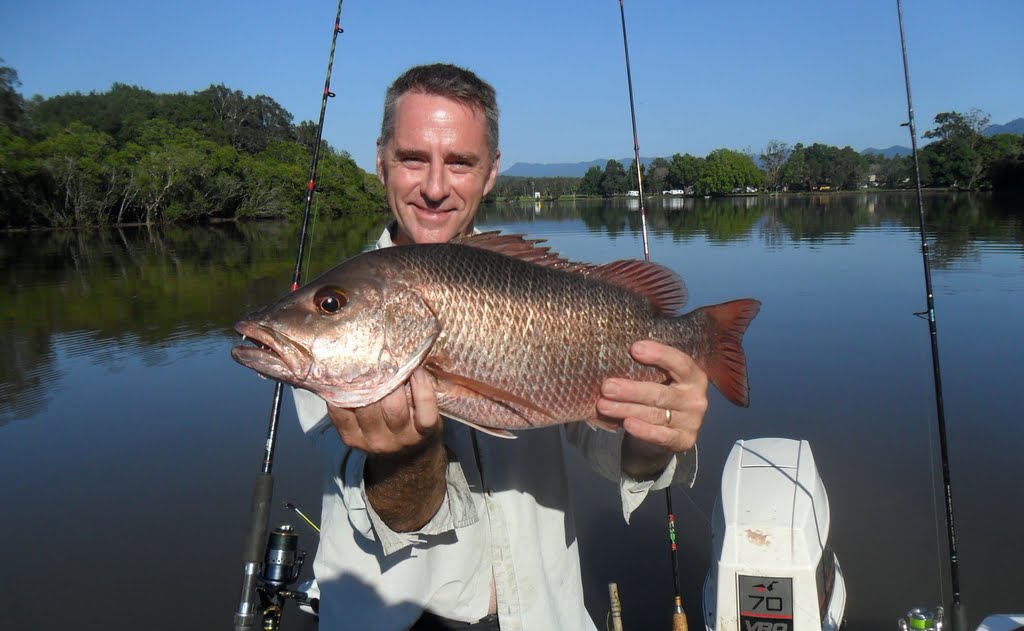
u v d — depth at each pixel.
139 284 7.81
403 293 0.79
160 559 2.33
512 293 0.82
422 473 0.75
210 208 22.19
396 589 0.87
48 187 18.16
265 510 1.03
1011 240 8.74
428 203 0.94
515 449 0.93
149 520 2.55
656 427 0.78
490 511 0.90
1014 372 3.59
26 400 3.78
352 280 0.79
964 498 2.44
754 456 1.51
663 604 2.00
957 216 13.77
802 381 3.59
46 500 2.67
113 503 2.64
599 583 2.09
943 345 4.08
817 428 3.04
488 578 0.90
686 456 0.88
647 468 0.88
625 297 0.89
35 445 3.17
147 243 13.96
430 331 0.80
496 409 0.82
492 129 0.98
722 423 3.12
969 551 2.16
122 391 3.89
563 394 0.84
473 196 0.96
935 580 2.04
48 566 2.27
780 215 16.92
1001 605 1.93
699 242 10.07
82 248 12.84
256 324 0.79
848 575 2.07
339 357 0.79
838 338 4.32
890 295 5.48
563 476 1.00
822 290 5.78
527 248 0.89
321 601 0.91
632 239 10.80
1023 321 4.52
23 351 4.80
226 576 2.25
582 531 2.36
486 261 0.83
